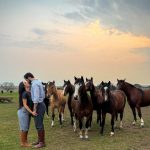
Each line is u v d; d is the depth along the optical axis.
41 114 10.62
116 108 13.27
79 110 12.11
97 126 15.45
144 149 10.40
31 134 13.54
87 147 10.75
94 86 13.34
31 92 10.41
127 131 14.09
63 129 14.77
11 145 11.18
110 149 10.41
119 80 15.47
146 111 25.12
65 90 15.12
